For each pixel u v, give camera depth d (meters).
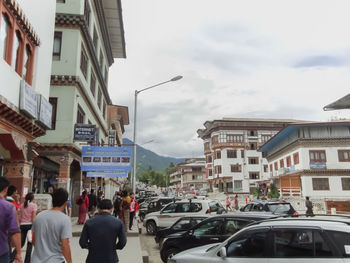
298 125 40.62
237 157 71.69
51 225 4.21
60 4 18.86
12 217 4.34
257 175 71.25
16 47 10.76
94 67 24.38
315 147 40.22
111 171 18.03
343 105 21.30
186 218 11.41
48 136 17.31
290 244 4.75
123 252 10.20
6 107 9.23
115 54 35.75
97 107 26.50
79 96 19.12
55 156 17.12
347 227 4.45
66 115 17.67
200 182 115.00
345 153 39.50
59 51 18.44
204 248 6.39
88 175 17.91
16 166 11.40
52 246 4.17
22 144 11.34
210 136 80.44
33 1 12.19
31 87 11.33
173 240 8.84
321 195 38.66
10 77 9.91
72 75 18.08
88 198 18.09
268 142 51.81
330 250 4.39
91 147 18.11
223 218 8.42
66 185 16.84
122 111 56.66
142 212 24.45
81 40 19.41
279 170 47.16
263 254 4.91
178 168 138.75
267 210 14.73
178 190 91.25
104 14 26.17
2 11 9.39
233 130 73.00
